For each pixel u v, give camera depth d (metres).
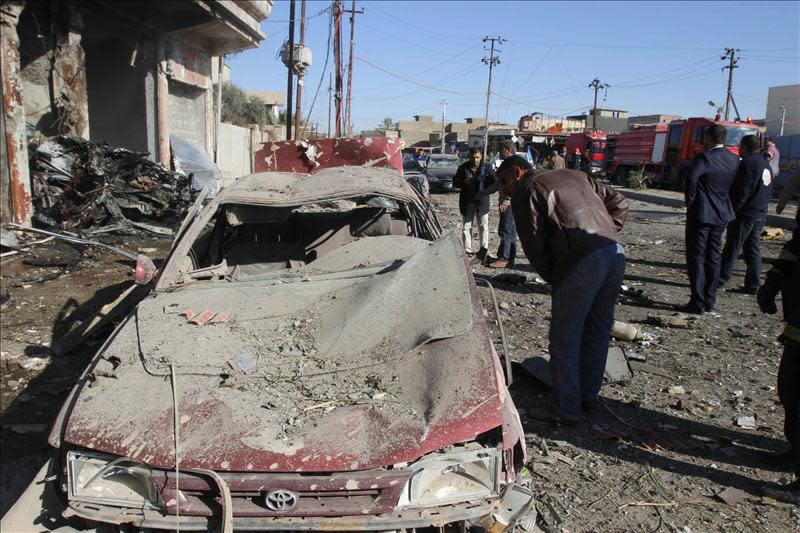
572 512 3.06
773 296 3.46
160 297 3.36
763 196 7.17
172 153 15.77
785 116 38.84
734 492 3.24
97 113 15.74
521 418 4.06
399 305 3.00
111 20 13.91
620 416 4.11
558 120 66.56
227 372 2.58
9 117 9.06
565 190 3.80
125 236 10.20
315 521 2.12
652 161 29.19
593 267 3.71
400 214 4.52
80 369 4.76
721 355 5.27
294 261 4.11
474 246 10.47
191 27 15.77
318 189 3.98
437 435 2.23
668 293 7.47
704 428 3.95
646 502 3.16
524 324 6.06
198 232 3.79
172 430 2.26
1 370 4.79
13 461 3.62
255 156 6.47
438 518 2.17
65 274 7.76
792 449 3.29
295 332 2.96
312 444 2.20
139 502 2.19
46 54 11.91
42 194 9.86
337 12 22.80
